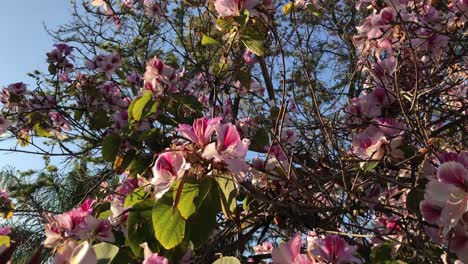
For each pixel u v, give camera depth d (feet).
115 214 1.71
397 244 1.69
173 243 1.26
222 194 1.26
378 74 2.30
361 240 2.16
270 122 2.68
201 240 1.26
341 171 1.86
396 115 2.24
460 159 1.62
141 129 2.33
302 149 2.41
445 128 2.31
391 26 2.09
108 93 3.47
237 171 1.18
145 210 1.44
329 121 2.35
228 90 2.65
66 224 1.66
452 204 1.33
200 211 1.26
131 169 2.23
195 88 3.08
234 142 1.23
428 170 1.77
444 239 1.55
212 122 1.26
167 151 1.25
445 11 2.65
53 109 3.51
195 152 1.24
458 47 2.83
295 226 2.04
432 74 2.33
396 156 1.83
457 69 2.44
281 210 1.94
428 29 2.24
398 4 2.11
